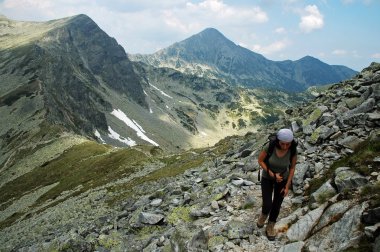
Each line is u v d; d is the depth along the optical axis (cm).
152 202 2081
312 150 1706
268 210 1114
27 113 19388
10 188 11325
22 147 15112
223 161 2620
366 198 1009
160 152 9706
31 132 16612
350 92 2102
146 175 5291
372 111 1759
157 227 1653
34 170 12262
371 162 1208
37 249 2011
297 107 3033
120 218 2128
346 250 885
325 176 1341
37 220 5425
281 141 1013
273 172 1071
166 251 1252
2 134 17825
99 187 6278
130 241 1638
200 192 1823
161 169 5253
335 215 1034
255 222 1227
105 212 3528
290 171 1067
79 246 1759
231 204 1473
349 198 1062
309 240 1022
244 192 1548
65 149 13375
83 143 13500
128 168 6912
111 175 6844
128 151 9462
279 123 2916
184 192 2041
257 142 2492
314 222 1075
